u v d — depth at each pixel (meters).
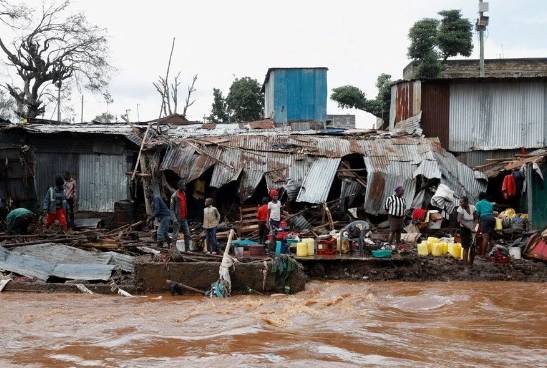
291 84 33.97
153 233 19.61
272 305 12.91
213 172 22.39
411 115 26.25
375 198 21.52
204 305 12.96
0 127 22.31
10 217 18.66
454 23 33.34
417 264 16.44
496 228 19.83
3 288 14.47
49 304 13.09
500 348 9.55
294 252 17.38
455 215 18.80
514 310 12.48
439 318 11.77
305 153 22.56
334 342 9.77
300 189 21.75
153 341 9.83
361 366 8.48
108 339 9.99
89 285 14.55
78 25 42.22
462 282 15.97
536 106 25.33
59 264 15.45
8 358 8.95
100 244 17.44
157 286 14.41
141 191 23.02
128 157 22.80
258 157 22.75
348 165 22.70
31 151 22.05
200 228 21.30
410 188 21.62
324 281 16.20
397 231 17.55
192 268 14.36
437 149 22.72
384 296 14.02
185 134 25.48
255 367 8.38
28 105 40.00
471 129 25.59
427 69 30.78
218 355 8.98
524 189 20.86
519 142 25.39
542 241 17.05
